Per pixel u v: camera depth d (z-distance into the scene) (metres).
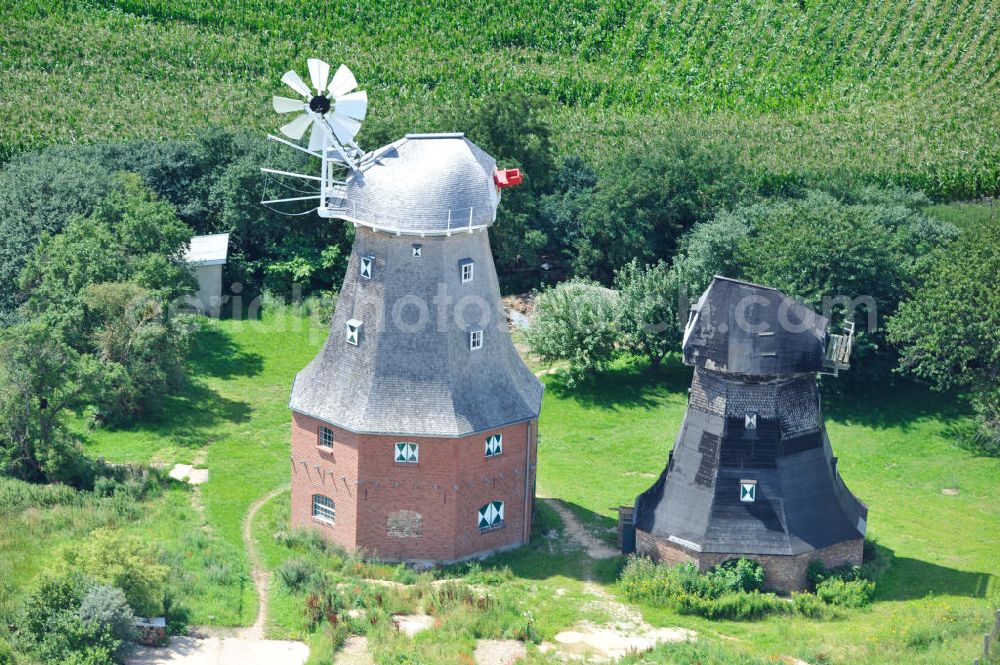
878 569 106.75
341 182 104.44
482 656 90.50
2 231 142.88
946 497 125.00
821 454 104.31
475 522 106.31
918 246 143.75
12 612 88.00
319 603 94.50
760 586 101.88
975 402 133.12
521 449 107.44
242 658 87.62
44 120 193.00
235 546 105.62
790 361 101.38
